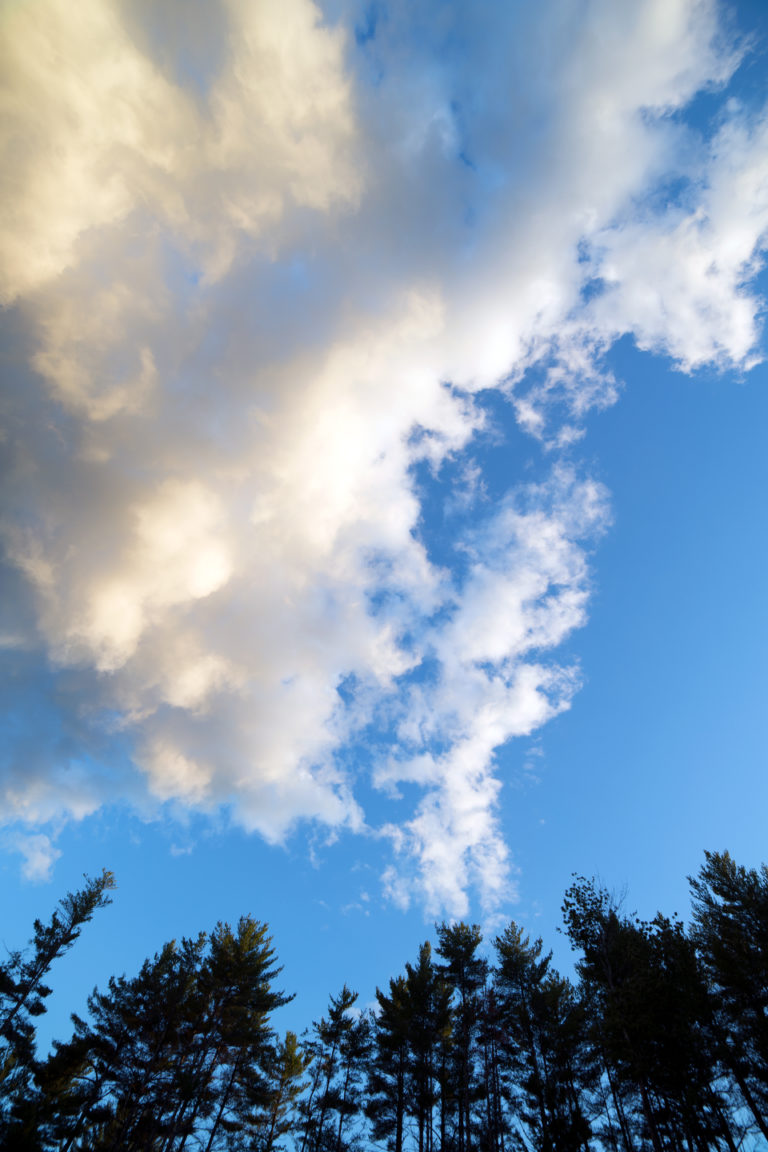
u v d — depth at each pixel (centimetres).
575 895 1934
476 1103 2227
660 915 1875
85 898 2780
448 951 2678
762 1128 1587
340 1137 2356
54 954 2592
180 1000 2439
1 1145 1869
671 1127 1647
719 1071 1700
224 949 2694
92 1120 2127
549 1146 1769
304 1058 2606
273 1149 2281
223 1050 2394
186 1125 2138
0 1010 2384
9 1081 2091
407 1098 2369
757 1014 1800
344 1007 2806
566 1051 2108
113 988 2536
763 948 1906
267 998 2556
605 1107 1944
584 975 1878
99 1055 2306
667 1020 1606
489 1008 2411
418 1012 2523
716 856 2222
